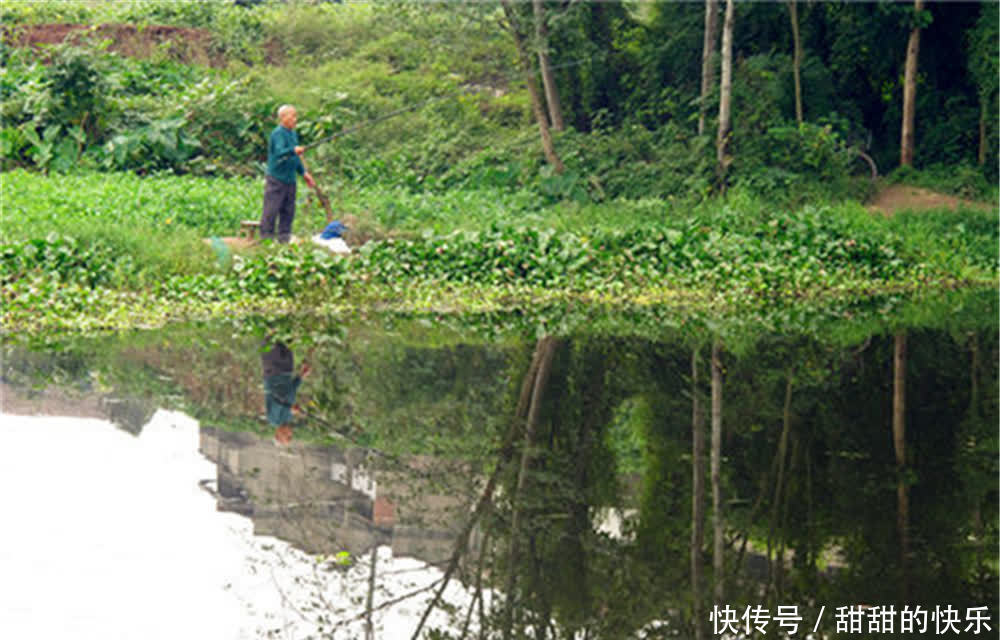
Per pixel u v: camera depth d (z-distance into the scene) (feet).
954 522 17.76
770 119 69.10
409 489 19.38
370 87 83.20
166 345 32.83
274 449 21.95
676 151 68.39
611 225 55.88
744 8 72.95
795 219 54.13
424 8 73.31
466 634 13.52
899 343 36.17
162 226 49.90
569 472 20.75
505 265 46.62
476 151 75.97
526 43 68.39
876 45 75.72
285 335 35.27
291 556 16.26
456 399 26.73
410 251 45.75
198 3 100.89
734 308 44.60
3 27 91.09
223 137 74.79
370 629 13.53
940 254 56.13
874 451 22.36
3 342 32.89
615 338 35.99
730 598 14.70
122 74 76.07
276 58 96.53
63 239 40.55
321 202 50.08
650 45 77.97
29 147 68.64
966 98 76.02
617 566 15.83
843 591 14.87
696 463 21.43
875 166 75.31
